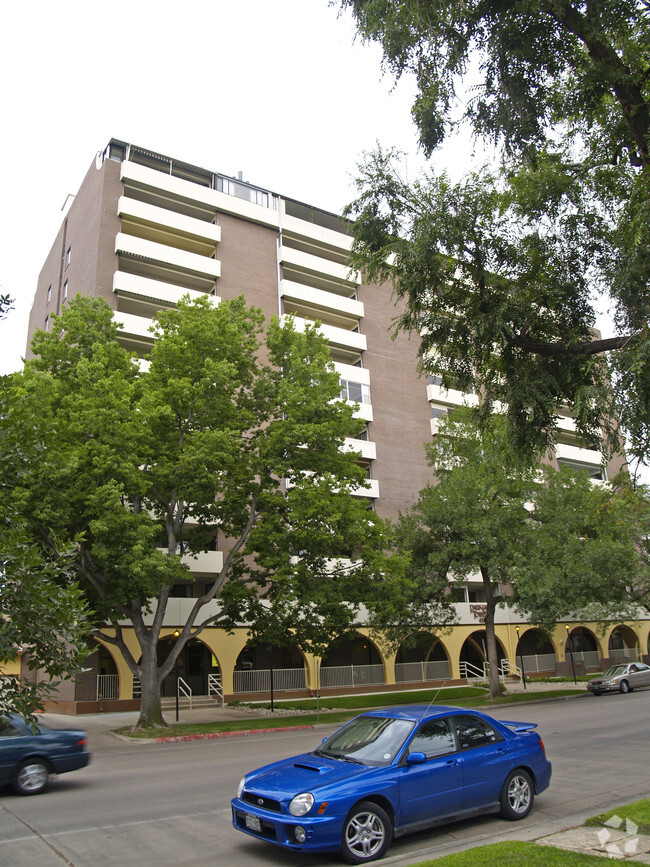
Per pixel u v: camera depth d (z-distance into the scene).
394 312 41.12
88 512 16.73
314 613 22.67
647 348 7.41
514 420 9.86
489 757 7.41
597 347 9.06
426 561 27.52
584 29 7.84
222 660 28.17
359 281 40.31
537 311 10.10
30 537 4.85
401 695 30.47
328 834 5.96
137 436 17.73
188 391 19.00
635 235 8.08
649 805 7.38
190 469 18.31
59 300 37.06
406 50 8.66
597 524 30.39
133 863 6.36
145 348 31.66
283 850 6.72
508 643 38.94
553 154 10.07
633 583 33.88
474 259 9.88
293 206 40.56
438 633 35.25
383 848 6.26
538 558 27.11
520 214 10.12
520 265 10.25
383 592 21.95
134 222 33.16
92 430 17.27
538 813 7.96
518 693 29.75
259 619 21.22
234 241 36.22
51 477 16.19
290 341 22.30
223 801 8.96
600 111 9.16
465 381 10.57
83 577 19.02
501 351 10.18
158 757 13.72
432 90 8.66
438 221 9.59
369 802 6.30
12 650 4.19
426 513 27.59
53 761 10.07
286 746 14.78
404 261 9.60
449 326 10.15
